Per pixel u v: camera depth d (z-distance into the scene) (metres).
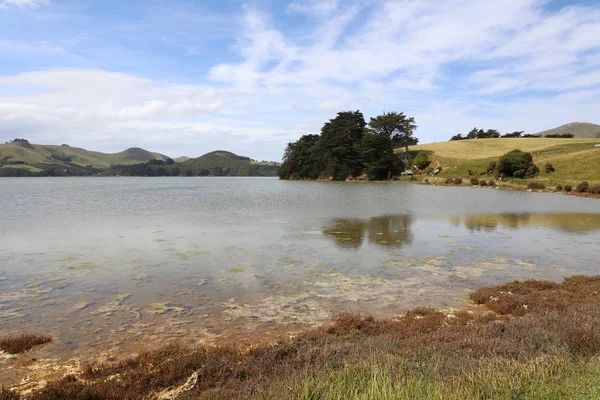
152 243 18.58
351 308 10.15
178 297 10.86
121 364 6.79
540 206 37.59
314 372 5.62
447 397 4.46
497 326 7.86
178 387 5.92
